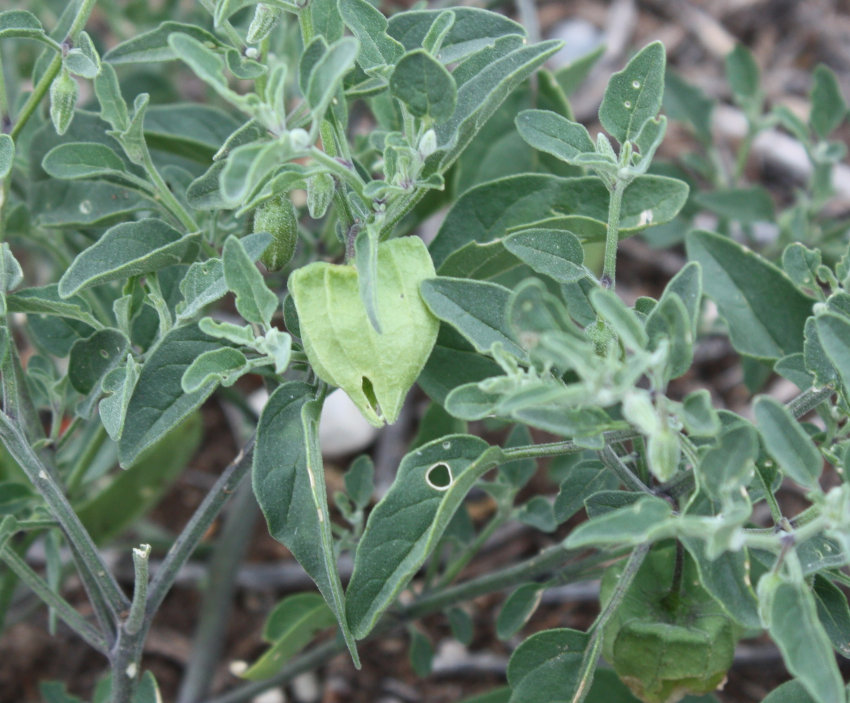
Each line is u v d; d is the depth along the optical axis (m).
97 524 0.42
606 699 0.35
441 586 0.39
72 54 0.30
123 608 0.32
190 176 0.36
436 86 0.27
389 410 0.28
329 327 0.28
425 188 0.29
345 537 0.37
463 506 0.38
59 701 0.37
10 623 0.44
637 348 0.25
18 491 0.34
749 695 0.45
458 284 0.28
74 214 0.36
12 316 0.47
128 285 0.31
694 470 0.28
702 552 0.27
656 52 0.29
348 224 0.29
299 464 0.29
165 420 0.29
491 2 0.45
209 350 0.29
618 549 0.33
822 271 0.32
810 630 0.25
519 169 0.40
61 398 0.34
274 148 0.26
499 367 0.32
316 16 0.29
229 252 0.27
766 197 0.46
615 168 0.29
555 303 0.26
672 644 0.30
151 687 0.33
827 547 0.28
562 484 0.32
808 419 0.44
